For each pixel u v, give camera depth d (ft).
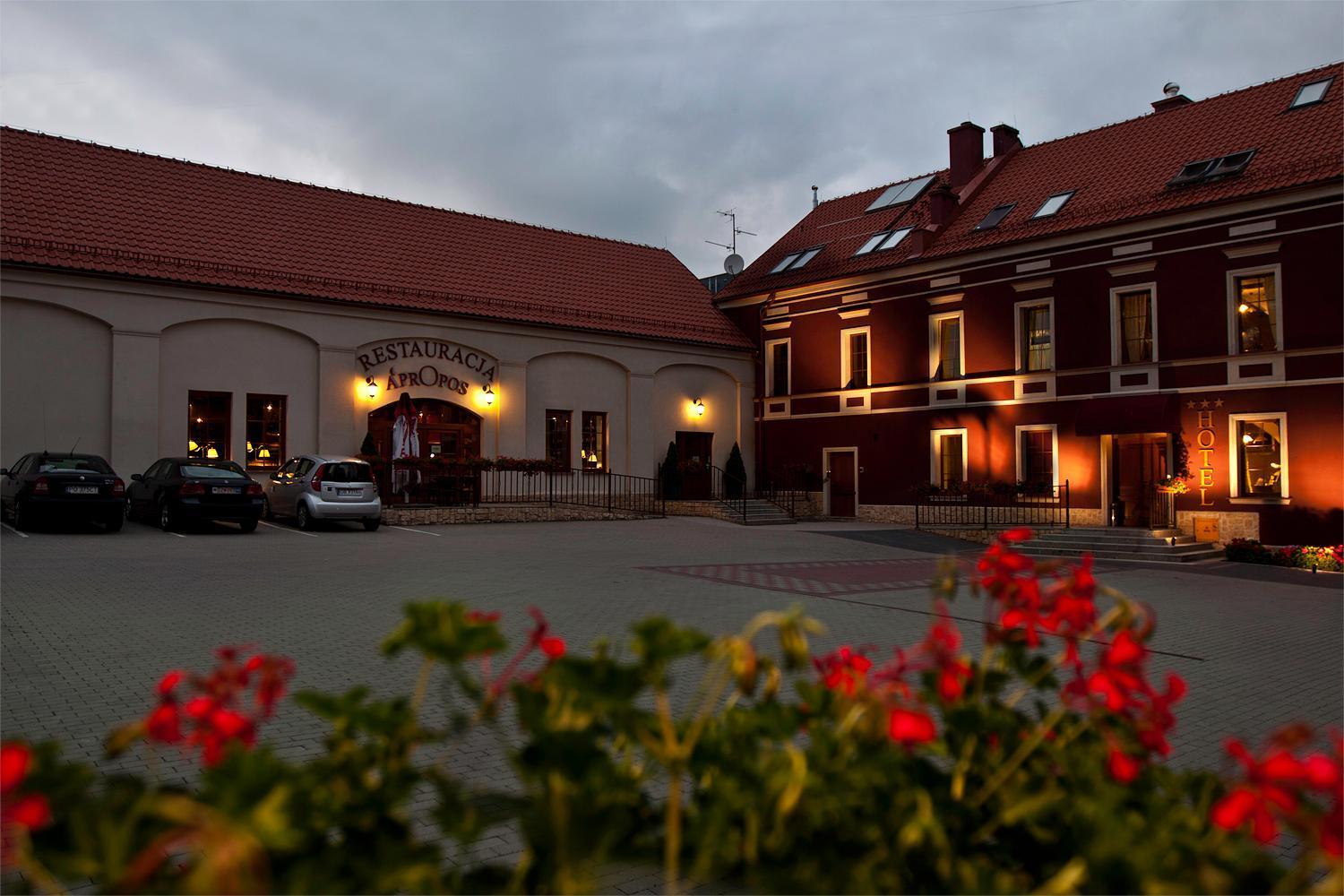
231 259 76.28
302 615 34.22
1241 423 68.18
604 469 94.89
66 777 5.37
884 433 91.25
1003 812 6.77
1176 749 20.65
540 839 5.94
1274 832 5.28
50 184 72.90
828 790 6.34
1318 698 25.64
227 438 73.51
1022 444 80.33
